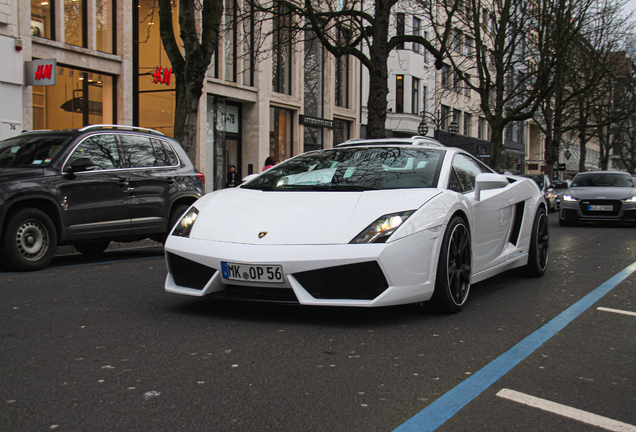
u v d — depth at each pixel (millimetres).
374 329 3873
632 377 3020
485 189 4875
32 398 2602
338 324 3980
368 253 3729
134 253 8742
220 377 2900
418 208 4094
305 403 2582
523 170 52594
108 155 7496
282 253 3775
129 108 16672
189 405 2539
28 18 13922
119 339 3566
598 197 14188
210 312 4309
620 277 6336
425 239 4004
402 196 4207
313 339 3600
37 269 6578
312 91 24344
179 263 4191
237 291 3955
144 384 2789
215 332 3738
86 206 7082
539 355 3381
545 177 22047
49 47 14594
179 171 8383
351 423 2377
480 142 41062
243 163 21469
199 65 11547
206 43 11570
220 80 19562
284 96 22500
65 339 3561
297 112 23297
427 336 3727
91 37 15633
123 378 2869
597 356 3383
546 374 3043
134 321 4027
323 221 3951
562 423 2418
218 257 3900
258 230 3975
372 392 2730
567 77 26062
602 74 25438
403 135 30938
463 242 4500
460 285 4512
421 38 15117
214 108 19969
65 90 15172
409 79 30188
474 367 3129
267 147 21625
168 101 17859
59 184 6805
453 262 4367
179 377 2893
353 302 3729
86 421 2359
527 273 6312
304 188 4633
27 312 4312
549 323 4160
